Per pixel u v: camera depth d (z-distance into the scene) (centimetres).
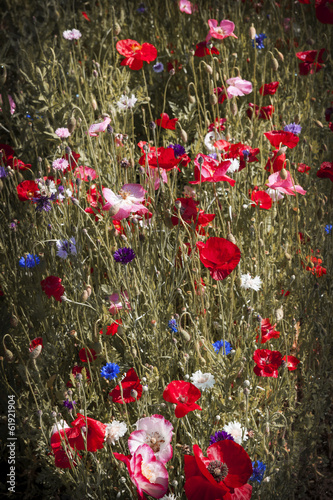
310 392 188
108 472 173
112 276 191
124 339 183
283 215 217
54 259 198
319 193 228
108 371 174
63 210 203
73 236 196
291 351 200
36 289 193
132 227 197
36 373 176
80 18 305
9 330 193
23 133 235
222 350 178
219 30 242
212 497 152
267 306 195
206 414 175
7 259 202
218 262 173
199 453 153
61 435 165
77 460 168
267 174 231
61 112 234
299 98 270
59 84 252
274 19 312
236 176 214
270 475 172
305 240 211
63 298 176
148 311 186
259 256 200
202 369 179
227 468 155
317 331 197
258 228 196
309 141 241
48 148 236
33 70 244
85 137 240
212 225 207
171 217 189
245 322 184
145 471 157
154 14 318
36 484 188
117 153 223
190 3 291
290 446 179
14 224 203
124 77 261
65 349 193
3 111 237
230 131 235
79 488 166
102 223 205
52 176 213
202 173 193
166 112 276
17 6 328
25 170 234
